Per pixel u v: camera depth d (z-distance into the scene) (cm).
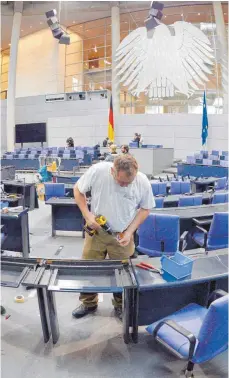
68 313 269
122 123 1616
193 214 379
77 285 194
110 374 200
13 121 1667
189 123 1527
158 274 210
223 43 1369
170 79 1141
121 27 1711
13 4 1587
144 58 1164
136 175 218
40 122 1780
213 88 1487
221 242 342
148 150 1102
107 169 224
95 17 1659
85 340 234
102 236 240
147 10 1543
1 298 295
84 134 1681
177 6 1527
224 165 972
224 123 1445
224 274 211
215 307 161
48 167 910
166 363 210
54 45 1730
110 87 1769
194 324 201
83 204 233
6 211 371
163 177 1056
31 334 241
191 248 392
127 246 246
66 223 494
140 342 231
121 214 229
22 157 1309
